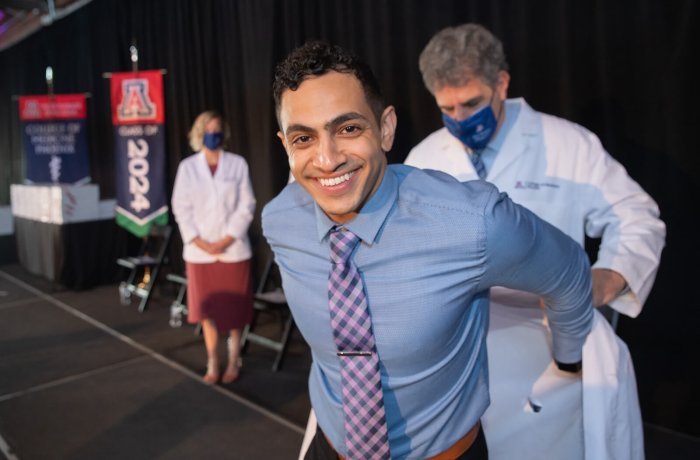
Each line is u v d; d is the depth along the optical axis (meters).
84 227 5.70
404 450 0.94
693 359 2.45
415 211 0.82
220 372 3.47
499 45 1.46
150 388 3.27
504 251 0.80
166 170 5.08
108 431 2.76
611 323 1.83
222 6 4.41
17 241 6.73
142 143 5.06
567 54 2.62
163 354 3.83
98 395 3.19
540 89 2.76
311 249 0.89
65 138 5.92
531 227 0.83
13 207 6.67
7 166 7.78
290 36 3.86
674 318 2.47
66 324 4.60
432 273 0.81
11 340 4.23
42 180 6.05
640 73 2.42
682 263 2.41
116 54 5.60
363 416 0.87
